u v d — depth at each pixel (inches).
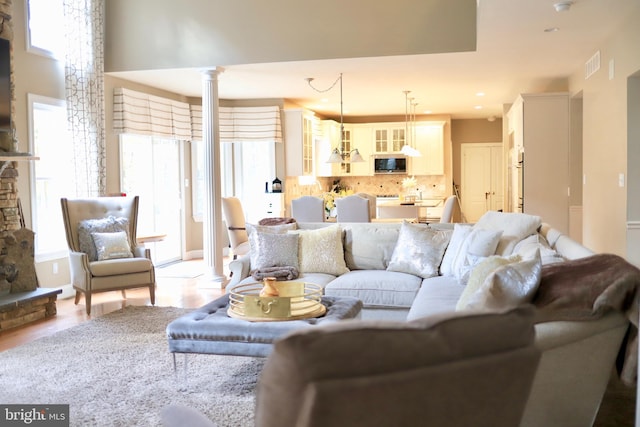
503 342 54.9
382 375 49.1
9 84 212.2
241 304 148.0
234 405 128.3
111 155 285.4
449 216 281.1
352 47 251.8
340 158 337.1
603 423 107.1
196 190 370.6
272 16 258.5
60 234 259.6
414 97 376.5
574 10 188.4
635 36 189.3
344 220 282.4
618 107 214.5
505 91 354.9
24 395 135.9
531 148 311.7
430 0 244.7
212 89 269.6
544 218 312.0
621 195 214.7
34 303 209.9
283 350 47.7
